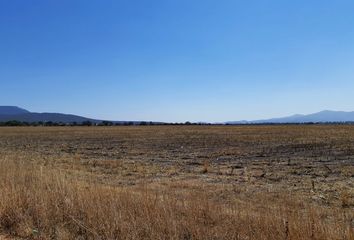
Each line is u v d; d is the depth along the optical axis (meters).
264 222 6.50
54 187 9.40
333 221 8.08
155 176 18.06
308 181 16.06
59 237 6.62
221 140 47.47
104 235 6.52
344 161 23.52
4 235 6.95
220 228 6.67
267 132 69.38
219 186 14.48
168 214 7.06
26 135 69.00
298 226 6.13
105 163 23.42
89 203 7.71
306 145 36.62
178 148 36.81
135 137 58.44
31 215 7.56
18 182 10.52
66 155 29.75
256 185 15.05
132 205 7.70
